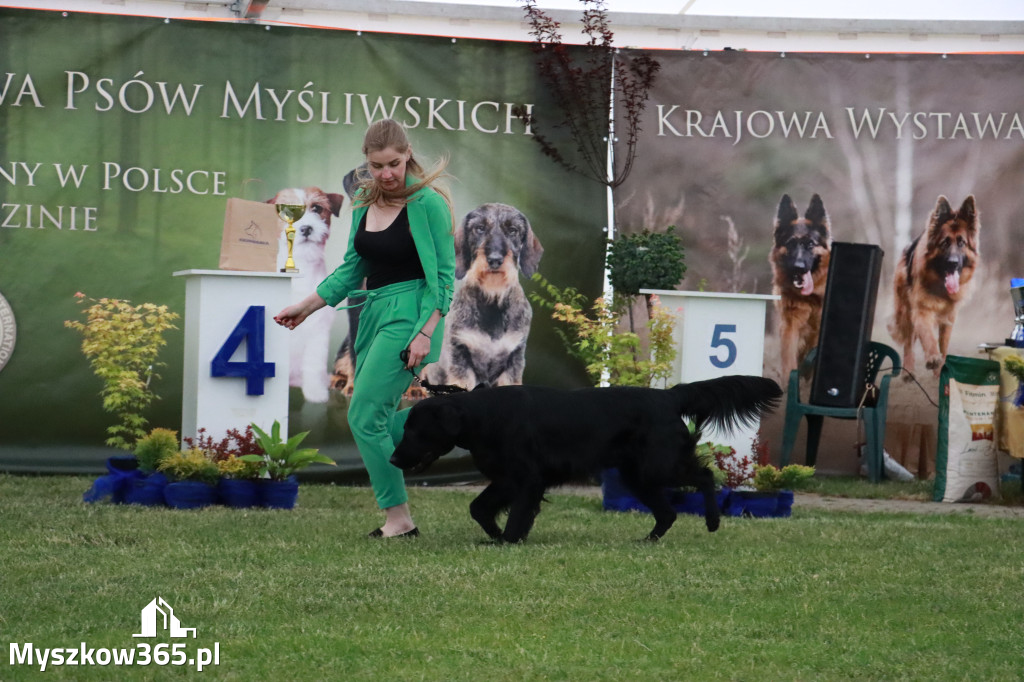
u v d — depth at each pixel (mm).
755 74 12656
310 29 11977
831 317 12227
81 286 11617
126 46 11672
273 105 11938
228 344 9234
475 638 4652
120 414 10562
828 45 13453
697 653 4492
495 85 12258
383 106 12094
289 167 11969
